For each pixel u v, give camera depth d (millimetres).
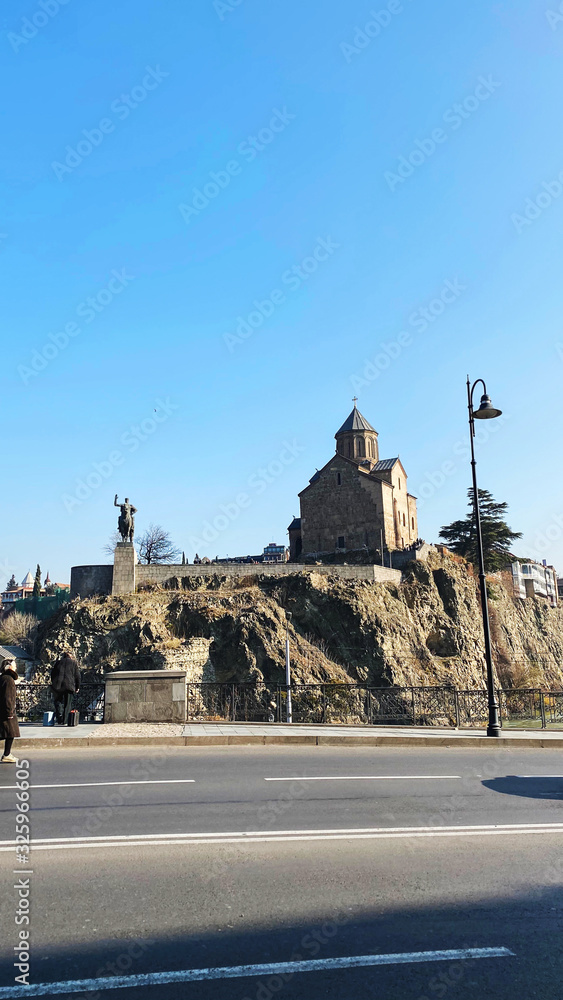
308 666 50375
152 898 6496
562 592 122312
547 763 14734
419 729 20297
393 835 8688
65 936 5676
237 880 7008
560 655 86750
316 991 4949
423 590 64125
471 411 21703
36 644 55375
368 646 54656
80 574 57312
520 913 6309
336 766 13688
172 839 8352
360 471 72188
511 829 9047
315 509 73875
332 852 7965
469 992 4957
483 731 21016
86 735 16562
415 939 5766
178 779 12000
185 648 48625
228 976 5121
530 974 5242
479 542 20688
